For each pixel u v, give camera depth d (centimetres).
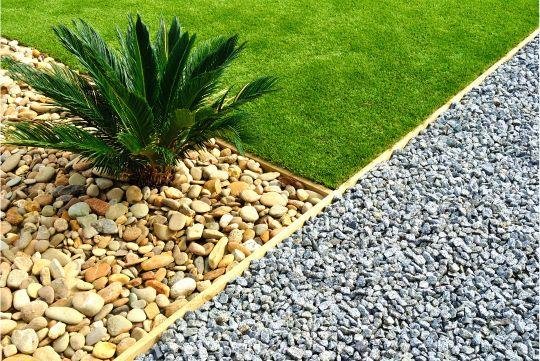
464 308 328
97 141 354
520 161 441
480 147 452
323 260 356
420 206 396
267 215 389
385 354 307
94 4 633
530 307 331
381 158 440
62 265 343
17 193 391
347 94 511
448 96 515
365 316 323
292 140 457
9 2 633
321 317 322
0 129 410
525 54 575
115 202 382
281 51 564
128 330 316
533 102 505
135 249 356
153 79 366
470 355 307
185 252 361
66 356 304
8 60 365
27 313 314
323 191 412
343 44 579
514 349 312
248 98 372
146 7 627
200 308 327
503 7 656
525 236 372
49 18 605
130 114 341
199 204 387
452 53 573
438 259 359
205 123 372
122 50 394
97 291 333
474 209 394
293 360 301
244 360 299
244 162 434
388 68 547
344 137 463
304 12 628
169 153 354
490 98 511
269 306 328
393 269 349
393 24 614
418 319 323
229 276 341
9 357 294
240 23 605
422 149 452
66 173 411
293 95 506
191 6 632
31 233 362
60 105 371
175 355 302
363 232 373
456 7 650
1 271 335
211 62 374
